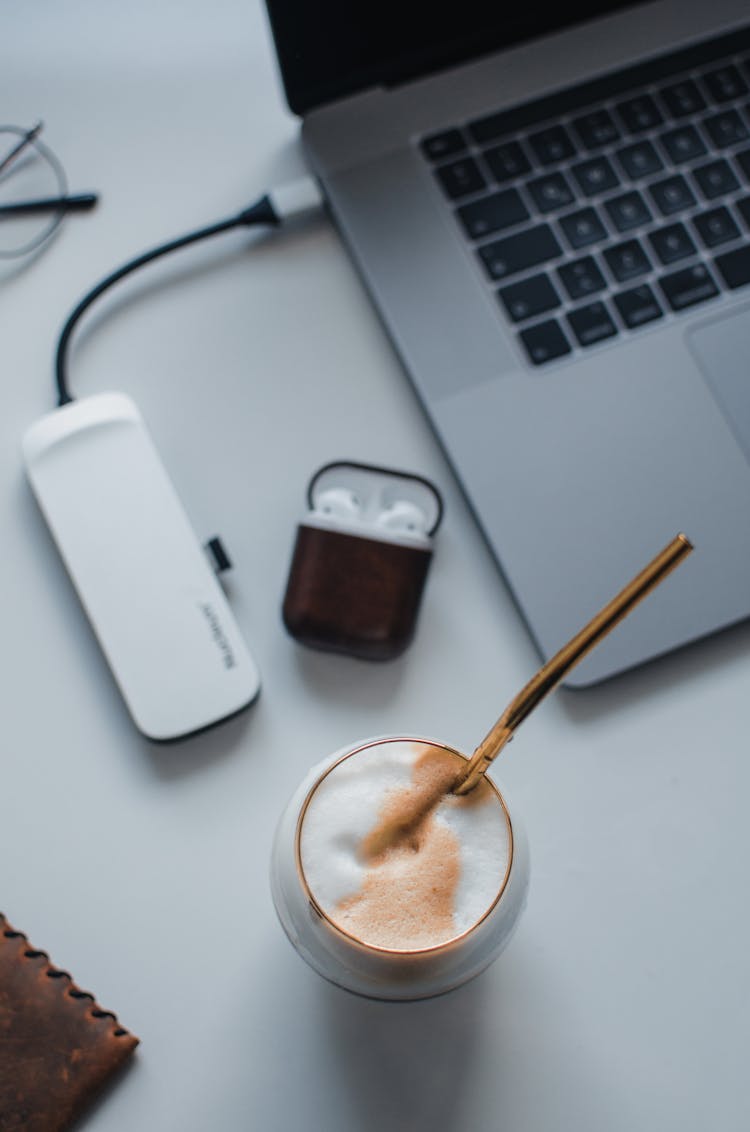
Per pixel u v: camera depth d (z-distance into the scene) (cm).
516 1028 43
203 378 50
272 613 48
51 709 46
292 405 50
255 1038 43
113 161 52
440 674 47
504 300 48
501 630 48
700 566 47
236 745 46
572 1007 44
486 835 34
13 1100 40
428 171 50
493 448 47
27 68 53
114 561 45
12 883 44
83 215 52
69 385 49
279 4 45
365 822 34
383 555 46
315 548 46
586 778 46
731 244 49
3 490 48
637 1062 43
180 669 44
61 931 44
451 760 34
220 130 53
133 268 50
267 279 51
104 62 54
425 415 50
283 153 53
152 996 43
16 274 51
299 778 46
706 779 46
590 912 45
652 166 50
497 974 44
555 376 48
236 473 49
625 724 47
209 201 52
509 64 51
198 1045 43
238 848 45
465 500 49
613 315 48
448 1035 43
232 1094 42
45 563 48
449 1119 42
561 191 49
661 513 47
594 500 47
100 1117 42
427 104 50
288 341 51
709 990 44
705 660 48
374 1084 43
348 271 51
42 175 52
